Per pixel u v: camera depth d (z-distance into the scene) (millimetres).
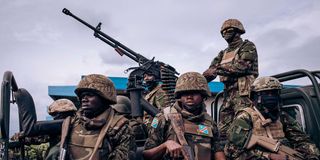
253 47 4844
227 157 3736
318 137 3697
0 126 2814
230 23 4992
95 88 2896
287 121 3941
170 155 3186
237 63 4730
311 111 3758
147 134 4121
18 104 3076
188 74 3467
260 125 3709
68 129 2939
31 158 4328
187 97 3402
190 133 3344
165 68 5176
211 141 3465
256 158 3584
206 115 3541
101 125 2891
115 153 2834
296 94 3963
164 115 3457
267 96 3740
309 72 3852
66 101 3938
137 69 4723
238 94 4754
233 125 3773
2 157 2791
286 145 3742
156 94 5230
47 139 3580
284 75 4312
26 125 3061
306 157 3725
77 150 2854
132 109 4184
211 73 4930
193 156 3172
